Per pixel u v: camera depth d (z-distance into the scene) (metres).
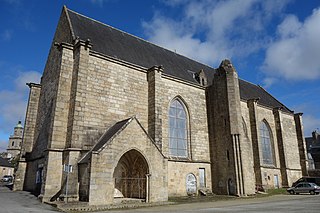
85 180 17.56
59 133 19.81
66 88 21.03
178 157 27.67
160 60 31.78
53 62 26.39
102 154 17.77
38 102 29.05
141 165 21.11
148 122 25.25
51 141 19.34
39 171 23.62
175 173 26.47
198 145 29.64
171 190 25.62
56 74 24.25
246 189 26.81
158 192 20.36
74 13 27.17
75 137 19.41
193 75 34.31
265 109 41.47
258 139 35.84
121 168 22.61
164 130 26.77
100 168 17.47
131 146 19.52
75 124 19.64
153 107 25.08
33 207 15.77
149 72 26.50
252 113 36.94
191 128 29.61
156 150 21.05
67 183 17.50
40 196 18.39
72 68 21.78
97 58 23.06
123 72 24.72
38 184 23.28
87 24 27.16
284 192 32.91
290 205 17.25
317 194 30.42
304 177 41.59
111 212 14.66
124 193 21.97
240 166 27.30
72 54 22.16
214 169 29.48
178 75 31.27
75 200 17.61
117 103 23.44
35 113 28.61
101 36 26.98
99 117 21.89
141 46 31.66
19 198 19.75
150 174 20.17
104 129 21.94
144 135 20.55
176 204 19.88
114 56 25.23
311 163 65.50
